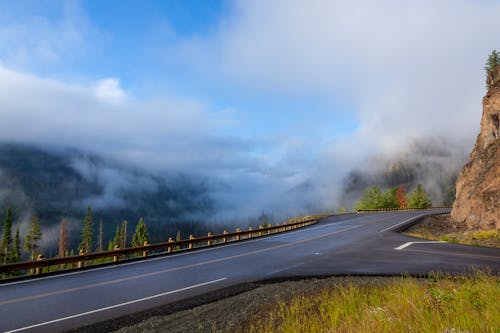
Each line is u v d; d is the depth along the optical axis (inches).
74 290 434.3
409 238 1002.7
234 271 552.1
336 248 810.2
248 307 354.0
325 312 324.2
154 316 329.1
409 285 368.2
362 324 234.1
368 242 911.7
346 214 2433.6
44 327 299.3
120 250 695.7
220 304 367.2
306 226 1573.6
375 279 469.4
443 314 225.6
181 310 348.2
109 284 467.2
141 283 470.6
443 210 3048.7
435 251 724.0
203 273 538.6
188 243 875.4
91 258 641.6
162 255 776.3
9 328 296.8
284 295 397.7
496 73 1756.9
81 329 295.1
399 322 213.0
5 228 3358.8
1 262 3174.2
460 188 1689.2
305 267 575.8
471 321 195.8
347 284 440.8
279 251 787.4
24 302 378.3
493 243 862.5
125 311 343.9
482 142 1691.7
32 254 3602.4
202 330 290.8
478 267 534.9
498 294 270.5
